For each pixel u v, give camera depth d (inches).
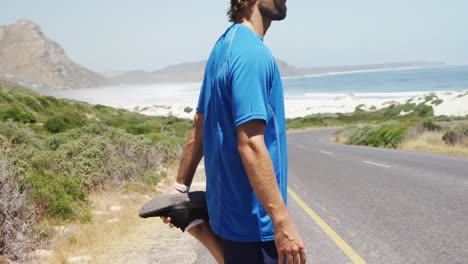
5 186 231.5
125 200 380.2
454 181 468.8
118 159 452.8
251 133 73.5
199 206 89.5
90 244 245.3
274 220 73.5
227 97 77.6
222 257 89.8
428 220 299.3
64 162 385.7
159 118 3452.3
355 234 270.4
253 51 75.8
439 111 4131.4
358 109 5895.7
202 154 96.4
